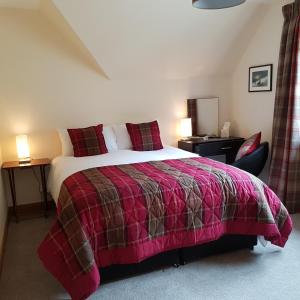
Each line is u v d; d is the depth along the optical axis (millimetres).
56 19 3357
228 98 4652
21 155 3527
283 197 3365
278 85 3402
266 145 3494
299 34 3104
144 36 3531
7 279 2287
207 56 4125
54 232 2014
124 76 4027
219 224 2295
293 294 1999
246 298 1972
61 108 3793
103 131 3793
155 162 2893
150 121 4289
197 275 2238
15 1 3250
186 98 4445
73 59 3758
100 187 2178
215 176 2383
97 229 1997
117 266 2150
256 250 2561
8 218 3477
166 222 2154
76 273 1880
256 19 3805
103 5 3031
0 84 3494
